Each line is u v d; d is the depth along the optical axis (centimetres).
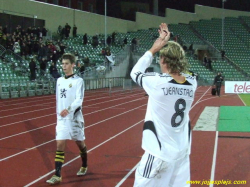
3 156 703
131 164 642
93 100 2041
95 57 3169
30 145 807
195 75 339
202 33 4331
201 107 1656
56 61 2670
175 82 314
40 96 2323
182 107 316
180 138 318
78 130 540
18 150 756
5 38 2386
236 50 4166
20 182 538
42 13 3134
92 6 4162
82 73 2752
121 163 649
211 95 2442
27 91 2330
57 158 533
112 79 3159
